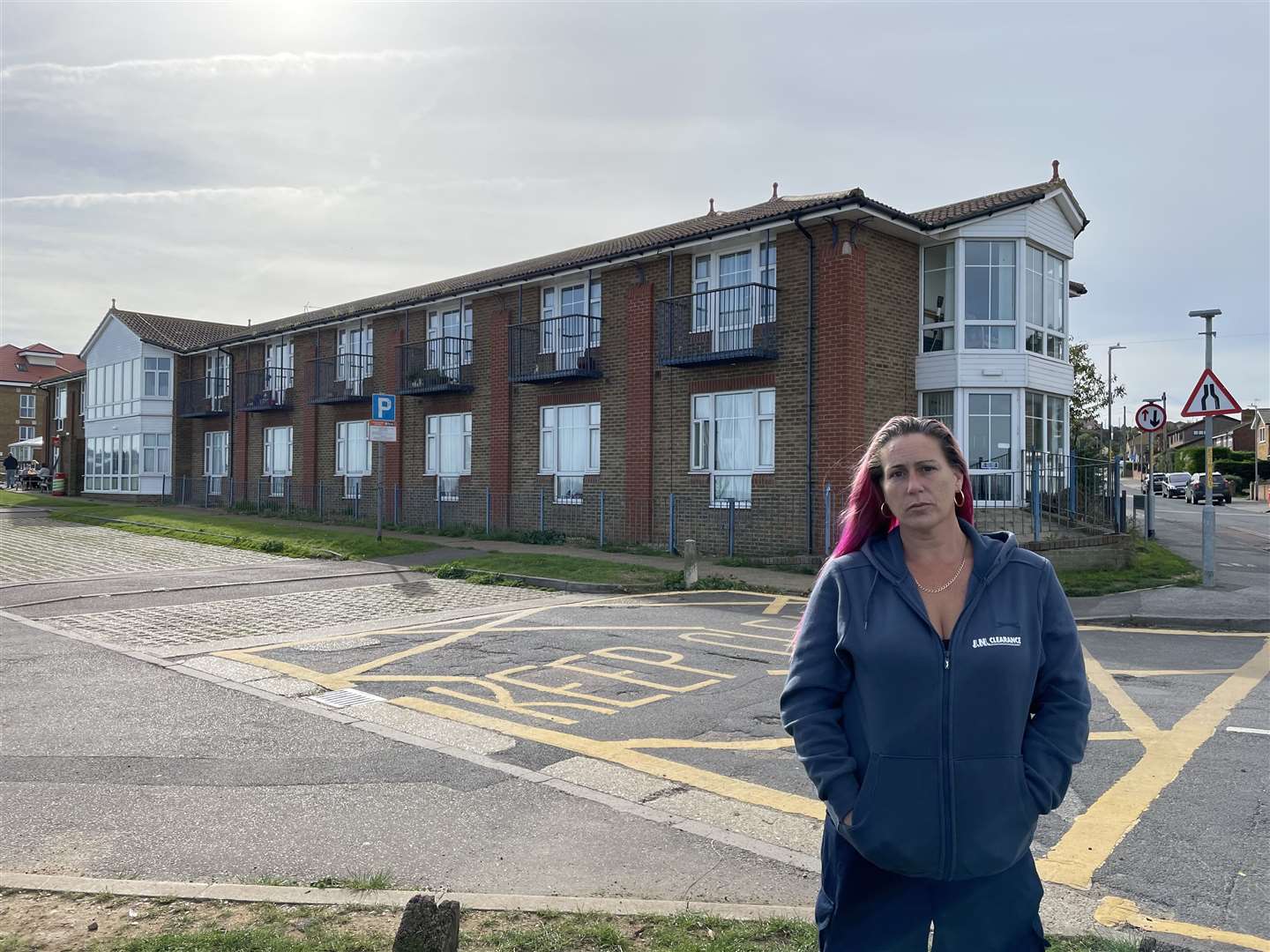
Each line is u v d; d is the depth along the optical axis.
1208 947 3.50
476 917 3.64
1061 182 18.22
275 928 3.51
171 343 35.97
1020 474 17.28
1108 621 11.30
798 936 3.44
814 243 16.56
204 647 9.55
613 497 19.92
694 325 18.58
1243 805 5.03
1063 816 4.88
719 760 5.86
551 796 5.20
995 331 17.55
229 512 31.22
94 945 3.37
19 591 13.52
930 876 2.15
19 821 4.82
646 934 3.48
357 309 26.59
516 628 10.66
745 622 11.02
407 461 25.59
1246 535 24.03
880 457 2.41
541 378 20.69
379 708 7.15
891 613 2.22
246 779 5.49
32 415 71.94
